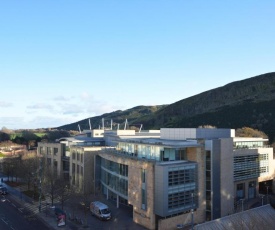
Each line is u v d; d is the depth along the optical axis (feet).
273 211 194.59
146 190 183.73
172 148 191.01
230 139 210.79
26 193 276.21
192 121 647.56
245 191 254.88
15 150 551.59
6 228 182.80
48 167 306.35
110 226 185.47
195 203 190.60
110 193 249.14
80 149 277.03
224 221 170.19
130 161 200.44
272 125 485.97
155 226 179.52
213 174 196.03
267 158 277.03
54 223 193.36
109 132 374.43
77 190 255.29
